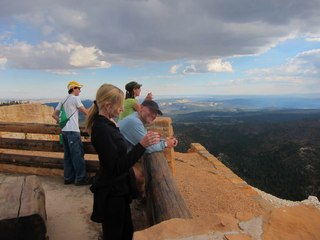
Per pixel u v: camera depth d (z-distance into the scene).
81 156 5.19
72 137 5.07
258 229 1.44
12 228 2.69
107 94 2.56
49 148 5.74
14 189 3.24
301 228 1.43
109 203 2.65
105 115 2.62
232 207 6.09
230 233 1.42
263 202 6.72
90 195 4.80
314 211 1.59
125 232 2.86
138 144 2.51
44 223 2.78
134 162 2.49
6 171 5.99
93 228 3.77
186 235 1.42
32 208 2.80
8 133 10.41
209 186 7.19
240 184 7.76
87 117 2.66
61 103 5.11
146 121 3.77
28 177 3.63
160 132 5.78
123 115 4.63
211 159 10.10
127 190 2.71
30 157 5.83
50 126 5.74
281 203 7.77
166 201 2.49
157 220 2.32
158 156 3.61
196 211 5.75
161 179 2.96
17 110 12.21
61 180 5.52
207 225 1.49
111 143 2.50
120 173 2.50
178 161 9.71
